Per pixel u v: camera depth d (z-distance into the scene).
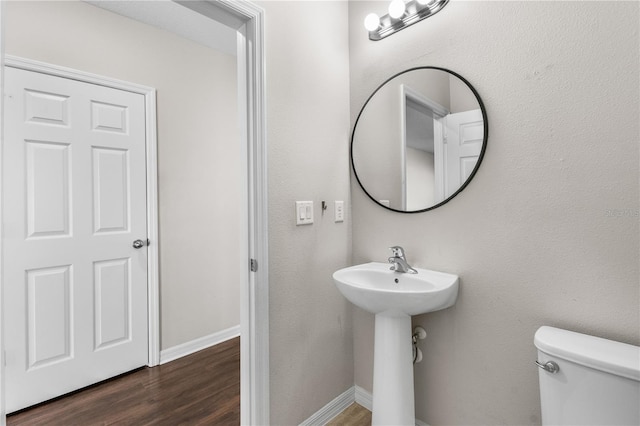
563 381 0.98
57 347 1.87
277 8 1.44
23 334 1.77
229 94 2.73
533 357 1.21
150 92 2.24
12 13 1.73
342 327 1.76
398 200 1.59
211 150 2.60
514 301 1.25
